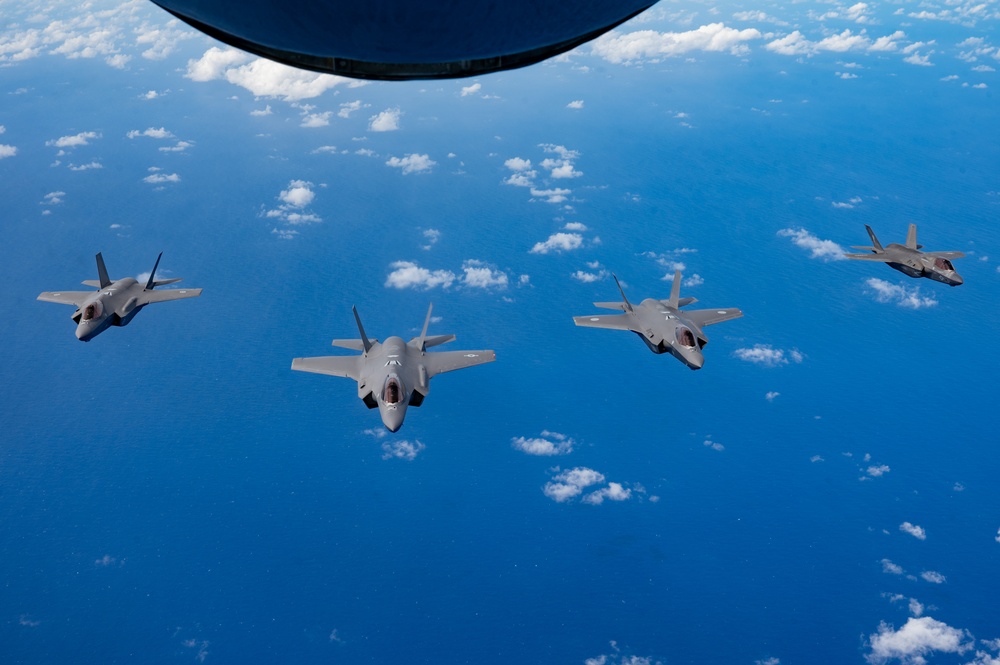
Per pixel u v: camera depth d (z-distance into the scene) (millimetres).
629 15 12062
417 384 46469
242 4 9875
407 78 13117
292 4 9688
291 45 10930
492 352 51406
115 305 57562
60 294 60094
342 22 9969
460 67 13211
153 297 59781
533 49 12891
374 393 44781
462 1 9570
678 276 59281
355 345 52656
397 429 42594
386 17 9781
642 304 58969
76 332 54344
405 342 51438
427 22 9914
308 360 50094
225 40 12555
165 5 11172
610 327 56719
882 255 75312
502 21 10172
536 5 10023
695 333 52875
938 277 70125
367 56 11078
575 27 11141
